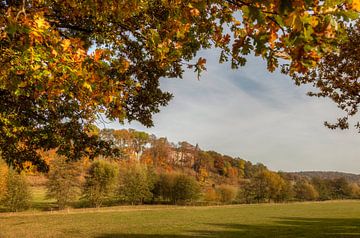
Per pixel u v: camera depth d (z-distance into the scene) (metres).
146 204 105.88
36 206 86.44
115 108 7.33
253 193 126.25
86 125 10.15
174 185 108.62
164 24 7.23
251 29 4.53
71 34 8.28
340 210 80.69
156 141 170.38
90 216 63.53
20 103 8.73
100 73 5.86
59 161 74.62
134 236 39.25
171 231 44.06
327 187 149.75
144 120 11.32
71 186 83.44
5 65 5.07
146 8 6.98
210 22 6.26
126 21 7.54
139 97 10.63
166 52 7.26
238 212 77.00
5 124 9.34
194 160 180.75
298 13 3.14
